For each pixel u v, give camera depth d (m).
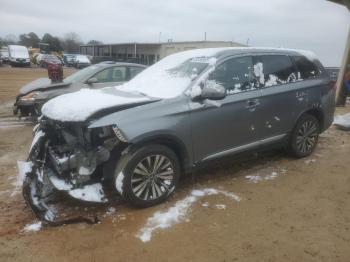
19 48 40.41
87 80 8.27
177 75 4.65
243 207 4.12
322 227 3.71
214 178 4.98
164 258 3.19
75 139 3.96
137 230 3.62
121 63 8.95
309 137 5.82
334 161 5.78
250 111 4.77
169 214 3.93
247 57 4.92
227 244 3.40
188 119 4.17
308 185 4.79
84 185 3.86
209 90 4.18
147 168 3.98
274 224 3.77
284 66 5.38
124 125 3.73
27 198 3.74
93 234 3.55
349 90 11.80
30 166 3.93
